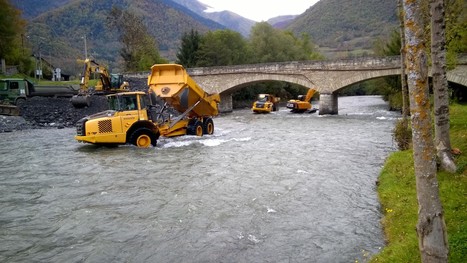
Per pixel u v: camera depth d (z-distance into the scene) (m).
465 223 7.07
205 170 14.51
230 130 29.27
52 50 128.75
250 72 54.00
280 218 9.33
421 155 4.75
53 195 11.33
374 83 68.50
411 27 4.62
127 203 10.49
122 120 19.27
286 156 17.53
